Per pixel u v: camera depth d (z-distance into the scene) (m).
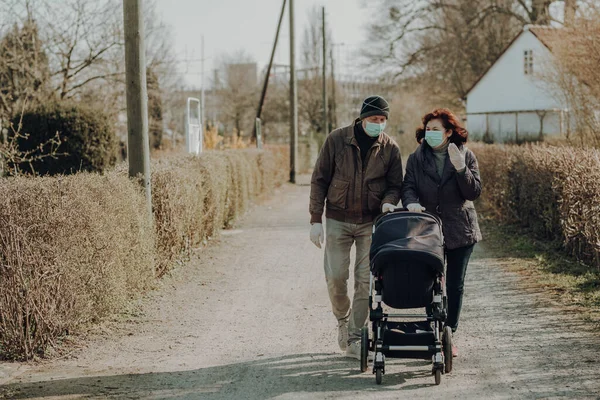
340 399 5.24
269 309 8.36
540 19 40.09
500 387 5.42
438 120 6.16
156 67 26.80
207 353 6.58
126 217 8.00
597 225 8.82
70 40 20.02
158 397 5.36
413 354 5.52
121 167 9.55
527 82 45.78
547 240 11.99
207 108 80.19
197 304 8.59
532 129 45.88
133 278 8.30
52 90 20.02
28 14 18.80
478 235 6.24
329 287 6.38
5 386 5.58
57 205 6.43
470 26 46.81
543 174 11.80
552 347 6.42
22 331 6.27
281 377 5.83
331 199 6.31
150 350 6.67
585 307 7.77
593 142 16.92
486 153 18.39
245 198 18.56
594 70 16.78
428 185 6.19
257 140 30.56
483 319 7.54
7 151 11.52
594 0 16.84
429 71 48.81
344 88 80.06
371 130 6.11
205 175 12.81
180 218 10.48
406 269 5.46
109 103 21.69
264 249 12.85
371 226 6.30
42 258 6.28
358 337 6.29
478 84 49.19
